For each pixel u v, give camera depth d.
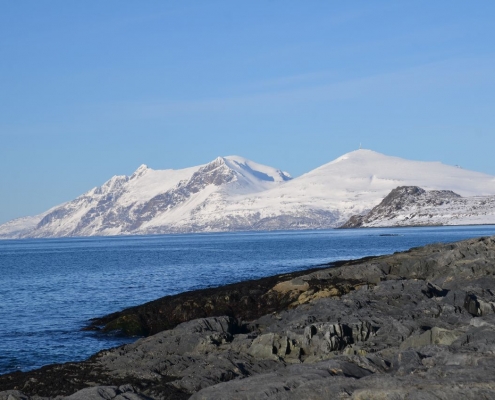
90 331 45.75
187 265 113.69
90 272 105.56
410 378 18.48
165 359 27.12
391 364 22.70
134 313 47.78
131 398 21.78
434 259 55.97
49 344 41.12
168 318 47.34
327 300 37.00
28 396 23.67
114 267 116.94
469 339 24.30
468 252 55.97
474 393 16.86
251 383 20.77
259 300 48.94
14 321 51.94
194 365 25.98
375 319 30.98
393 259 63.78
